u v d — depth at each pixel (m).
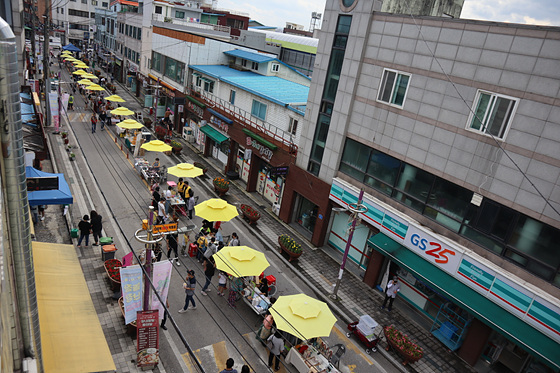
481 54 14.52
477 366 15.46
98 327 10.09
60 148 30.22
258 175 28.89
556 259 12.97
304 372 13.37
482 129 14.68
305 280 19.27
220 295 17.19
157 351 12.66
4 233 5.54
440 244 15.99
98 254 18.22
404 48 17.19
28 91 30.12
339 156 20.77
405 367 14.83
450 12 23.00
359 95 19.52
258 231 23.39
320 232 22.25
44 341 9.00
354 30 19.25
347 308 17.73
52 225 19.80
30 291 6.68
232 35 49.41
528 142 13.41
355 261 21.36
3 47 5.17
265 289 16.80
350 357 15.00
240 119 29.58
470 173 15.15
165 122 39.22
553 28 12.55
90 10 90.88
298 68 50.16
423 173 17.02
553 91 12.70
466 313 16.11
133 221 21.73
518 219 13.90
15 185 5.93
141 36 50.81
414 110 17.00
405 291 18.75
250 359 14.01
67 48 71.69
